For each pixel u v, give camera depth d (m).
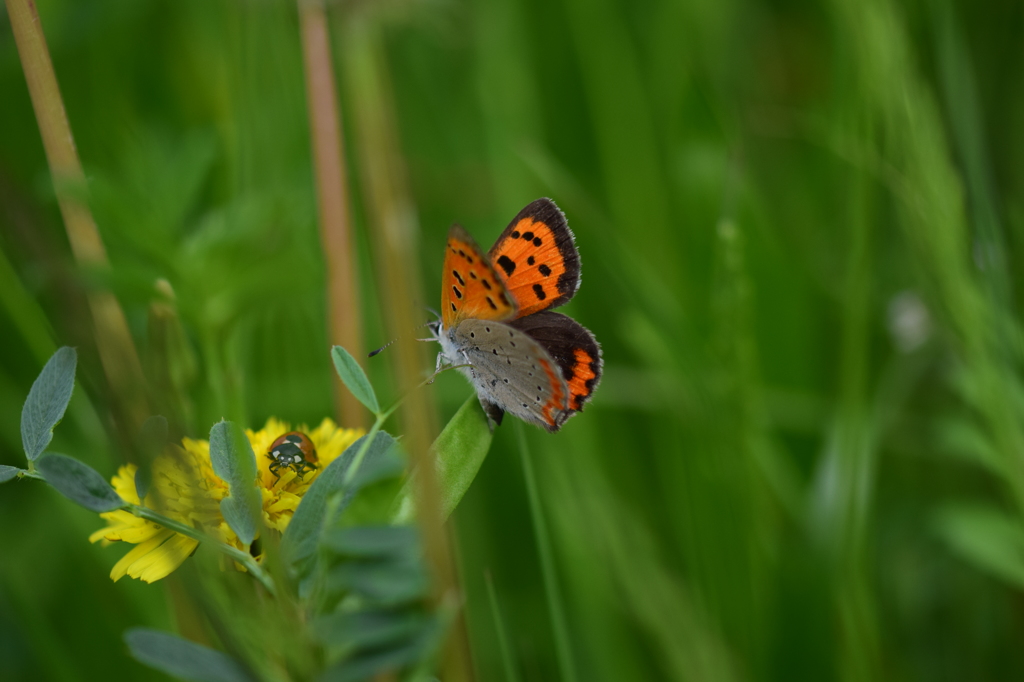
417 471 0.52
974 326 0.58
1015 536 0.61
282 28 0.61
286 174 0.60
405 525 0.52
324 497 0.52
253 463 0.52
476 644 0.60
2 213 0.52
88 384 0.52
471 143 0.85
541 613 0.61
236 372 0.55
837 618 0.59
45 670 0.59
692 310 0.70
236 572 0.52
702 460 0.60
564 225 0.58
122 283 0.53
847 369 0.60
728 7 0.89
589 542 0.61
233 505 0.52
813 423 0.67
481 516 0.62
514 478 0.62
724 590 0.60
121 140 0.61
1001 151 0.66
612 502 0.61
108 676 0.60
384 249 0.53
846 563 0.59
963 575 0.63
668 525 0.63
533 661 0.60
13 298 0.60
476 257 0.56
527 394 0.57
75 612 0.61
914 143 0.58
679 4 0.88
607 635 0.60
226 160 0.61
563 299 0.58
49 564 0.62
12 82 0.66
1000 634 0.62
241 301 0.54
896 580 0.63
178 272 0.54
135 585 0.60
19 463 0.62
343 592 0.52
